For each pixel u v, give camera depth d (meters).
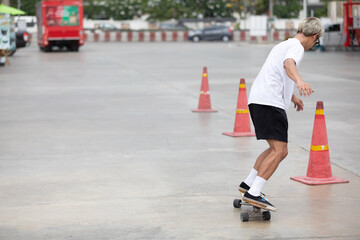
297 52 6.26
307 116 13.68
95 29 83.31
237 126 11.54
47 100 17.25
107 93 18.88
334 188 7.62
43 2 47.47
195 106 15.73
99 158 9.56
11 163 9.24
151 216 6.52
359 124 12.48
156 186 7.80
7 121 13.49
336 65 29.36
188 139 11.18
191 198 7.23
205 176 8.33
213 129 12.27
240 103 11.53
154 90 19.64
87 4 92.44
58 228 6.14
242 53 43.09
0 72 27.56
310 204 6.93
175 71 27.50
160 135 11.60
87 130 12.20
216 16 96.94
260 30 63.69
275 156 6.44
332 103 15.74
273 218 6.44
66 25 47.81
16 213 6.66
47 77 24.91
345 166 8.84
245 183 6.74
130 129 12.30
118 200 7.15
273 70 6.39
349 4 41.91
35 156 9.74
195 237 5.84
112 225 6.22
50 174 8.50
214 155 9.73
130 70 28.34
